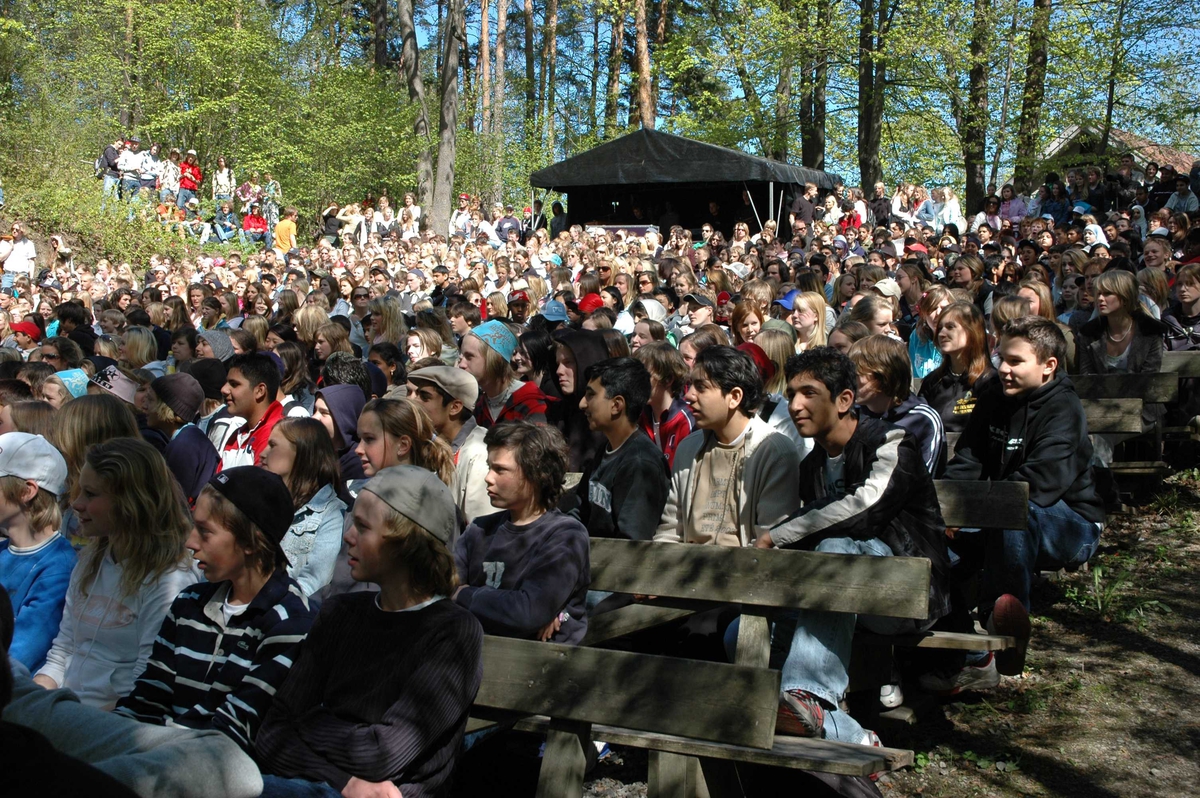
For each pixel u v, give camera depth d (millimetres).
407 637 3129
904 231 17906
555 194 38531
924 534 4059
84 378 7723
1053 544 4809
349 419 5570
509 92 45531
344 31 36344
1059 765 4066
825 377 4082
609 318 7887
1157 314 7105
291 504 3510
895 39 25125
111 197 24438
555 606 3625
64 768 1889
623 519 4355
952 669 4395
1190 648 4848
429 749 3119
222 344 8312
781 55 27234
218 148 32156
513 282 14492
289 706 3133
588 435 5855
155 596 3678
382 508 3102
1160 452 6820
